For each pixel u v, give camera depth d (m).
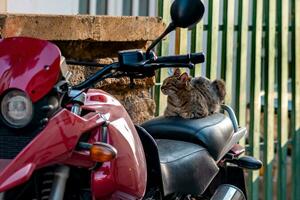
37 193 3.43
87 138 3.53
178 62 3.82
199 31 6.92
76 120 3.42
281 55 7.78
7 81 3.28
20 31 5.06
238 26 7.34
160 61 3.81
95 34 5.46
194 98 5.96
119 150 3.67
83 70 5.51
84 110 3.65
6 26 4.98
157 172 4.32
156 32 5.86
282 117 7.87
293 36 7.92
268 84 7.68
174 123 4.91
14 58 3.38
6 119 3.28
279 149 7.89
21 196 3.46
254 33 7.46
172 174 4.43
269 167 7.77
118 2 7.89
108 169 3.60
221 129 5.02
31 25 5.12
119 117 3.79
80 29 5.38
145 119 5.96
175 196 4.62
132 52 3.76
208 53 7.07
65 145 3.33
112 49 5.71
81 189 3.63
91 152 3.35
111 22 5.55
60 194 3.38
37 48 3.41
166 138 4.90
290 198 8.41
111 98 3.90
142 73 3.83
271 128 7.75
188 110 5.95
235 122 5.45
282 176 7.95
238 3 7.37
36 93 3.27
